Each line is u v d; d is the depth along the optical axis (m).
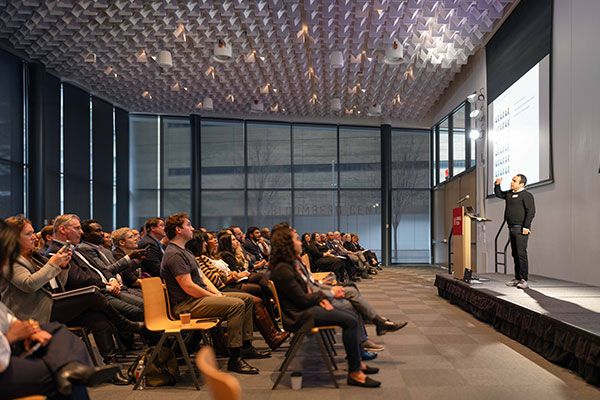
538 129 7.12
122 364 3.65
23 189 9.00
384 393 2.87
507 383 3.04
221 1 7.07
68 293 3.14
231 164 14.22
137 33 8.10
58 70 9.67
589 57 5.74
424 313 5.79
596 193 5.62
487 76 9.47
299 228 14.60
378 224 14.98
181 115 13.71
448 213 13.12
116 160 12.70
